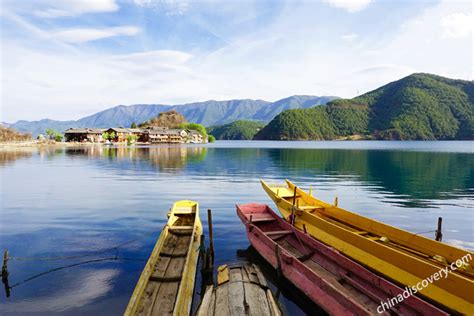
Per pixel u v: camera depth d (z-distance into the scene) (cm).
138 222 1795
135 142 14412
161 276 943
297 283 977
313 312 913
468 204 2327
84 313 874
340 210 1528
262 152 8881
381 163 5409
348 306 792
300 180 3519
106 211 2058
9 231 1623
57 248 1376
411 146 11988
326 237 1316
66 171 4300
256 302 855
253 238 1329
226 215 1952
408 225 1806
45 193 2706
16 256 1284
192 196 2580
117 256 1285
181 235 1332
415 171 4262
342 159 6347
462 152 8000
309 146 13138
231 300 866
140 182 3353
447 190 2898
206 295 910
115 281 1064
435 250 1081
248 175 3938
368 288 905
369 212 2095
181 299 818
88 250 1351
